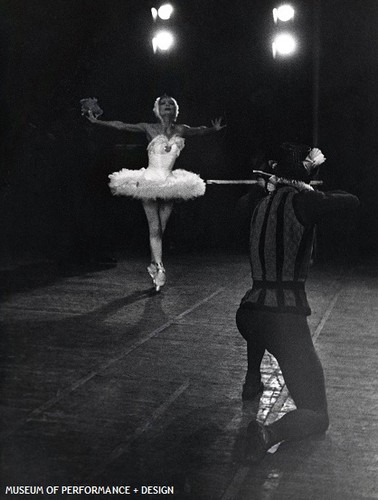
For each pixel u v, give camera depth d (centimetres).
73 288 1009
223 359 690
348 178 1828
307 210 498
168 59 1644
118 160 1462
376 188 1811
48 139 1293
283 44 1219
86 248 1241
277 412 553
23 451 469
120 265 1224
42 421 520
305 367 487
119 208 1549
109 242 1388
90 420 525
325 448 485
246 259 1328
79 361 668
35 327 788
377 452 480
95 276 1112
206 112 1738
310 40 1675
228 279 1116
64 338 745
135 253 1366
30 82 1332
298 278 500
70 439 490
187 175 982
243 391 578
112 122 982
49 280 1069
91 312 866
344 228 1778
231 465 455
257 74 1708
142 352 704
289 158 525
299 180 524
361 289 1068
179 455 469
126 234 1565
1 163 1324
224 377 636
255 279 509
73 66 1385
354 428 522
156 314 867
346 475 444
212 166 1747
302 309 491
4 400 561
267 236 502
